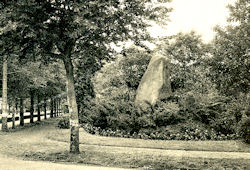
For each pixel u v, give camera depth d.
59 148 10.34
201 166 7.25
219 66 12.52
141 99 16.06
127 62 22.64
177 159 8.05
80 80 20.17
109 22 8.67
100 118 14.77
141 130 13.09
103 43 9.92
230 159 7.89
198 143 10.84
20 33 8.47
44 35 8.31
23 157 8.70
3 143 11.80
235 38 11.96
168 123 13.44
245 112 11.51
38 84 20.16
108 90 21.56
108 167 7.21
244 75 11.77
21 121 22.91
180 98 15.73
